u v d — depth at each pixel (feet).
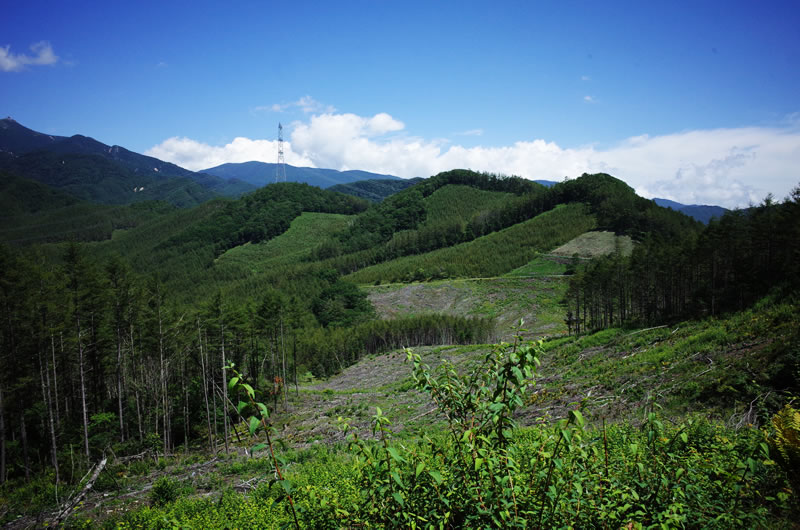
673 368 64.54
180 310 145.48
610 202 517.55
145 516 40.63
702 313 129.39
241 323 136.26
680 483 12.55
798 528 14.12
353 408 125.70
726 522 12.43
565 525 10.43
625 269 199.11
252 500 37.17
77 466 88.74
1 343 104.88
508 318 333.01
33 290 102.58
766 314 78.69
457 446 12.39
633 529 10.48
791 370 43.21
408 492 11.70
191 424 130.82
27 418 108.37
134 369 135.74
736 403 44.27
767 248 129.49
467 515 10.96
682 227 404.77
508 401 11.48
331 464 49.42
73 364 127.75
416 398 126.52
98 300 117.19
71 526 45.44
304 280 523.29
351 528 12.45
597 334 139.95
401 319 321.32
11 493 79.30
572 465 12.08
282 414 141.18
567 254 456.04
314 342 272.51
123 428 119.34
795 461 17.06
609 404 57.77
